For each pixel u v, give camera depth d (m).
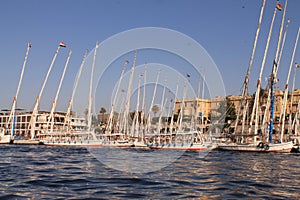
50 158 44.84
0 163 35.94
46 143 101.31
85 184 21.59
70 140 95.44
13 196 17.47
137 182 22.56
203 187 20.91
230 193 19.03
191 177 25.52
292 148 68.25
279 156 55.47
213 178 25.11
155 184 21.81
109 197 17.53
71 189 19.78
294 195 18.64
